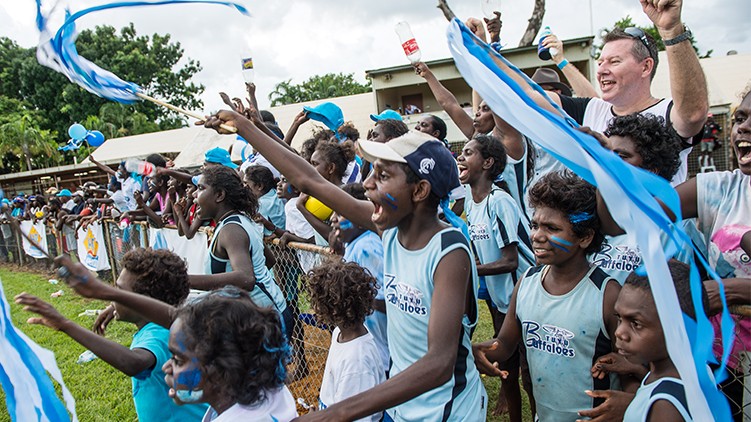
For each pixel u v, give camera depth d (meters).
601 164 1.38
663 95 17.53
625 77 2.88
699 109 2.46
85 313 7.39
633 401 1.80
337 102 26.69
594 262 2.72
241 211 3.81
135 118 39.88
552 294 2.20
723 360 1.35
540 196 2.13
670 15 2.27
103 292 2.07
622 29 2.96
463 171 3.58
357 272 2.48
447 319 1.81
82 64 2.04
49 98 39.66
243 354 1.58
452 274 1.88
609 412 1.93
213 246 3.70
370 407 1.62
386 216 1.97
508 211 3.39
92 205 10.37
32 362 1.90
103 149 27.91
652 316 1.70
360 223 2.35
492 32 3.12
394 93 22.44
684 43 2.30
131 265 2.50
